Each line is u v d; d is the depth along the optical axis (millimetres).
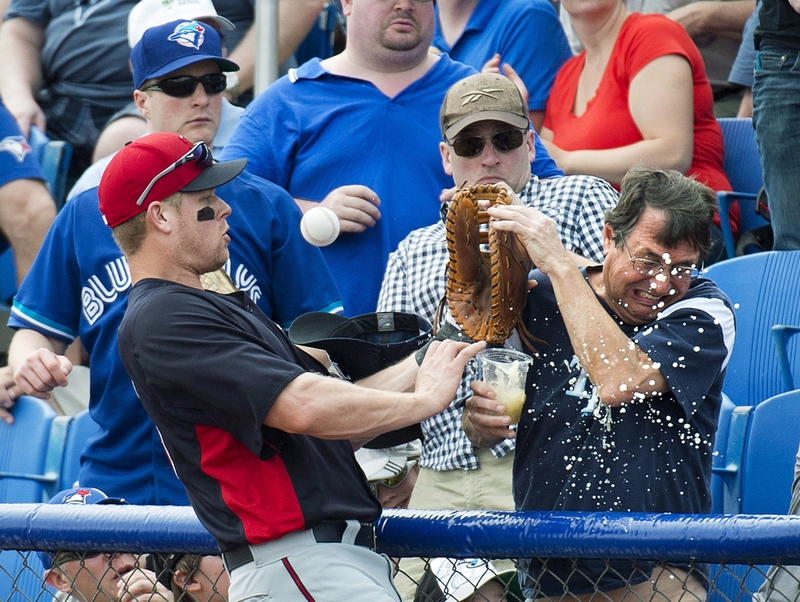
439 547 10039
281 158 17578
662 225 10523
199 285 10344
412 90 17641
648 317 10859
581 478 10688
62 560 11133
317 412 9203
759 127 17875
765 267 17391
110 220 10234
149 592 11461
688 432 10664
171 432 9680
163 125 15922
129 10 23109
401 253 15234
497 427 10781
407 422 9414
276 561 9430
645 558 9383
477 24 20859
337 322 11711
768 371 17000
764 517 9039
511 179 14680
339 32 23781
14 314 15805
